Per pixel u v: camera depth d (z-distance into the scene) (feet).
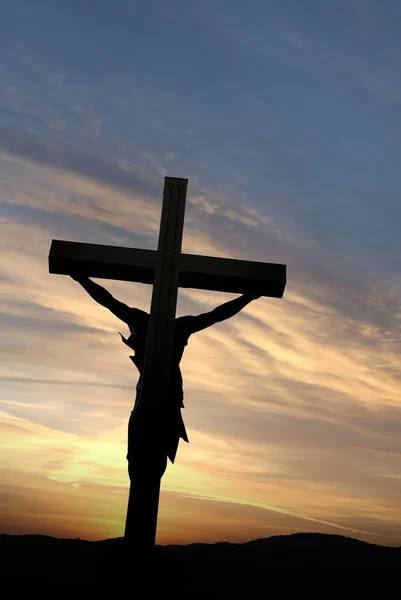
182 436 32.53
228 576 34.37
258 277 34.76
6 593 27.32
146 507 30.55
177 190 34.81
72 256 34.12
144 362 32.63
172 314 33.12
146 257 34.42
